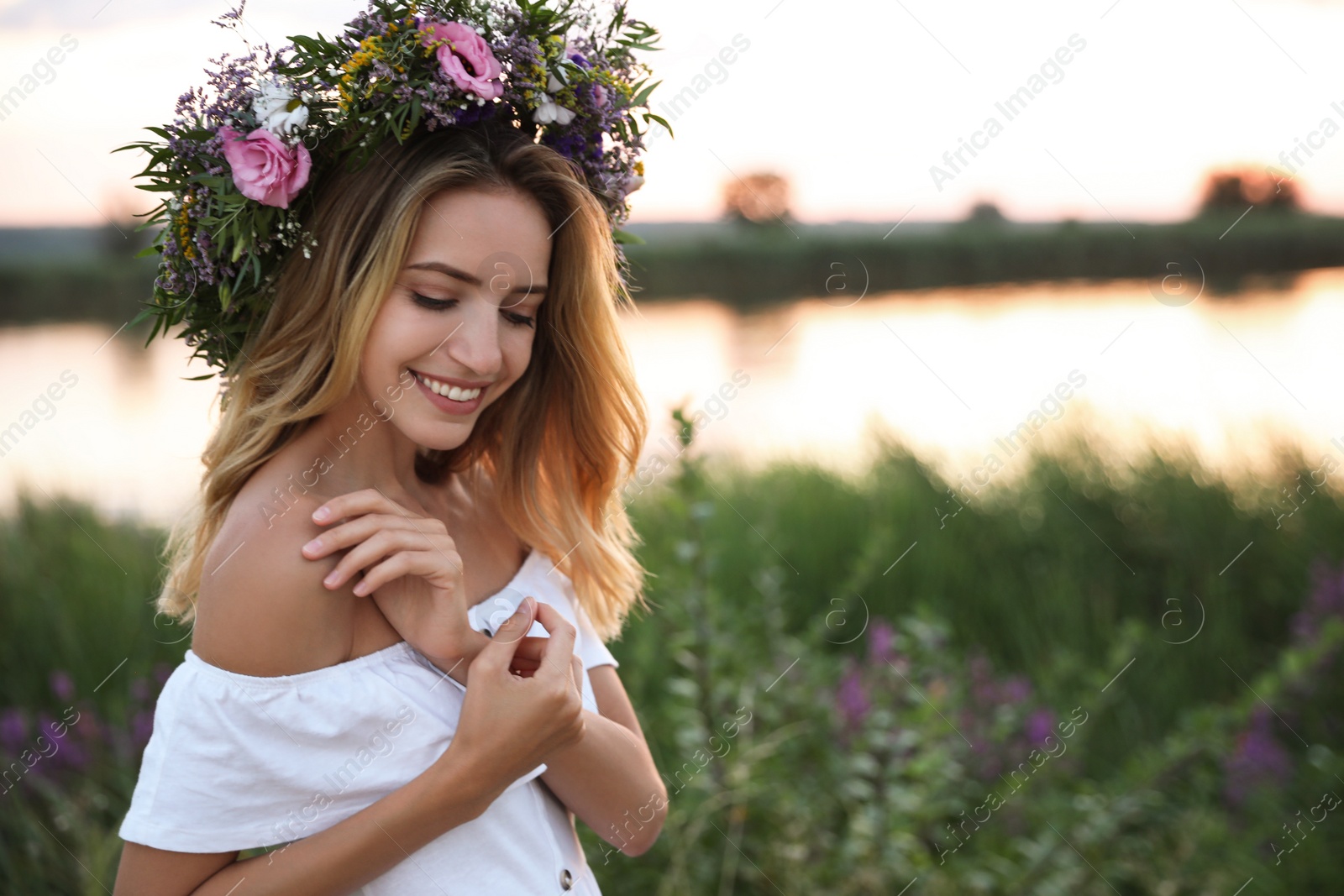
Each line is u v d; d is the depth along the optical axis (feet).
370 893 3.83
